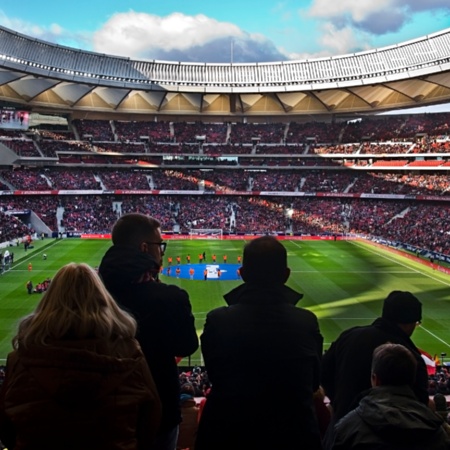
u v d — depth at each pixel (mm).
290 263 65812
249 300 4695
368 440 4305
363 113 109750
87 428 3602
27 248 72938
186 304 5258
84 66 87188
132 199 100125
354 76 90125
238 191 100688
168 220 95062
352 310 43219
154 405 4020
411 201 93812
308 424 4414
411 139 100062
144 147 104812
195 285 53156
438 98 94750
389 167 97125
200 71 95438
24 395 3600
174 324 5074
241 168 106750
